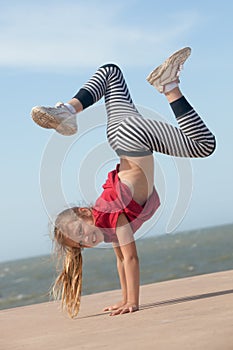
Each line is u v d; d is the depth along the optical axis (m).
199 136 4.88
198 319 3.75
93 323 4.31
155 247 91.81
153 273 45.34
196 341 3.07
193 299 4.91
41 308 5.72
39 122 4.65
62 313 5.16
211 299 4.73
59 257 4.95
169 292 5.78
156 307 4.74
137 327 3.80
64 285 4.87
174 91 4.87
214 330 3.28
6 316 5.40
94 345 3.37
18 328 4.50
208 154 5.02
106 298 6.14
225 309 4.04
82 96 4.88
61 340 3.71
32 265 101.31
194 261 52.56
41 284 49.28
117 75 5.11
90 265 61.47
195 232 133.12
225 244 74.94
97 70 5.12
